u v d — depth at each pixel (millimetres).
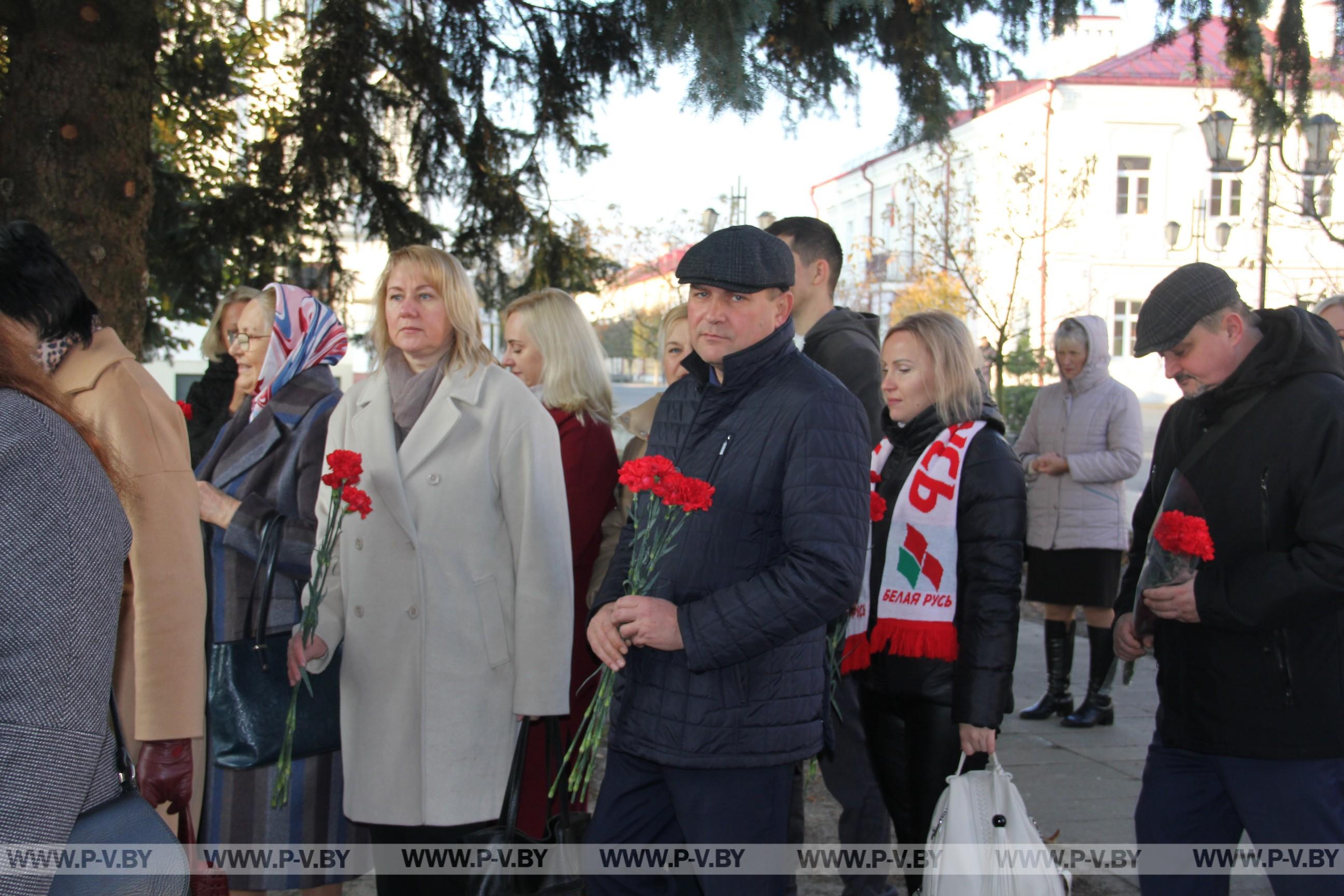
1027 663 6719
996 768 2535
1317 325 2406
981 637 2654
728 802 2135
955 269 15398
